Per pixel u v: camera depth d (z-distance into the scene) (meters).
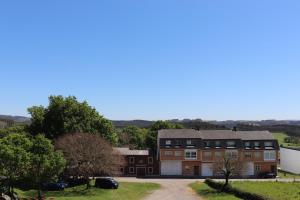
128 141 145.38
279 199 52.47
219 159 84.75
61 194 64.44
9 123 158.62
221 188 72.69
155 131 134.50
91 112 92.56
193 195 68.81
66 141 75.56
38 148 53.12
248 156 103.69
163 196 67.69
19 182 61.91
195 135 104.75
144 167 104.06
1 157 49.41
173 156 102.94
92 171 72.75
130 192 70.88
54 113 90.25
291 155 113.25
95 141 74.88
